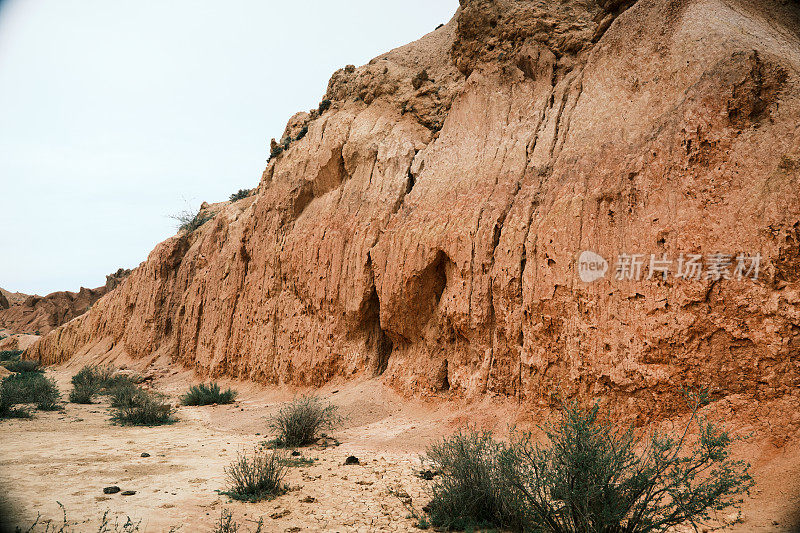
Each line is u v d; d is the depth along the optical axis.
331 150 21.39
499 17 17.70
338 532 5.84
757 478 6.53
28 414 16.25
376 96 22.11
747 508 5.99
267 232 24.09
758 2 12.09
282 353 20.47
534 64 15.62
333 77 26.05
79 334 46.78
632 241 10.09
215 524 6.01
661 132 10.47
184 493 7.41
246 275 25.69
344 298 17.88
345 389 16.41
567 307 10.84
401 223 16.55
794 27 11.32
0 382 22.11
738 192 8.77
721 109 9.50
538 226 12.02
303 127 25.91
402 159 18.64
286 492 7.54
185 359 30.11
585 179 11.62
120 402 19.20
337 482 8.11
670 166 9.95
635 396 9.23
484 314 12.95
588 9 16.44
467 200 14.59
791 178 8.09
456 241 14.04
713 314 8.48
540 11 16.64
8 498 6.93
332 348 17.81
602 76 13.02
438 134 18.33
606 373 9.75
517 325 12.03
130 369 32.47
